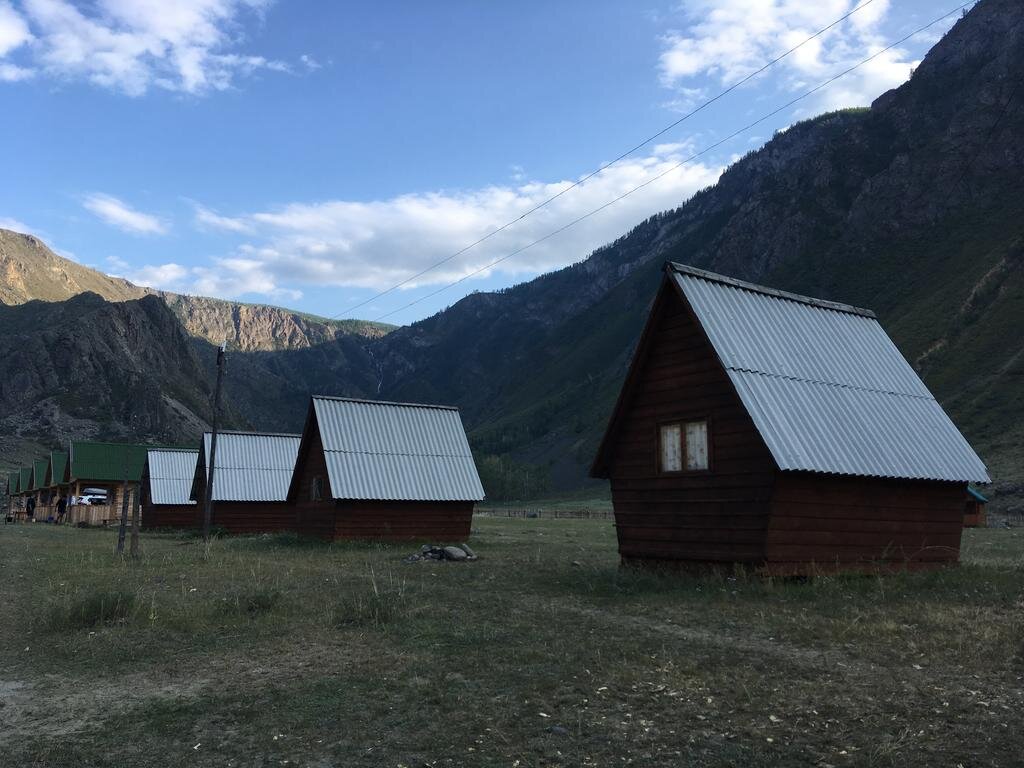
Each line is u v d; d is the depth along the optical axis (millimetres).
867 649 10688
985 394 114000
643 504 19922
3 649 11625
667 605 14672
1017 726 7410
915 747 6918
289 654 10984
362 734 7609
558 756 6918
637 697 8602
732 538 17359
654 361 20047
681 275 19250
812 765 6605
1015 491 75312
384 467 34469
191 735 7711
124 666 10500
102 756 7176
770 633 11898
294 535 36969
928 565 18812
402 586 17609
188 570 21656
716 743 7152
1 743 7586
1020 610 13297
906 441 18828
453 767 6754
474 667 10039
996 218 196250
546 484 196625
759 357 18406
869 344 21531
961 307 150125
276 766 6859
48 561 24250
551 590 17250
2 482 106562
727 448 17734
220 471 46812
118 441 152250
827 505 17328
